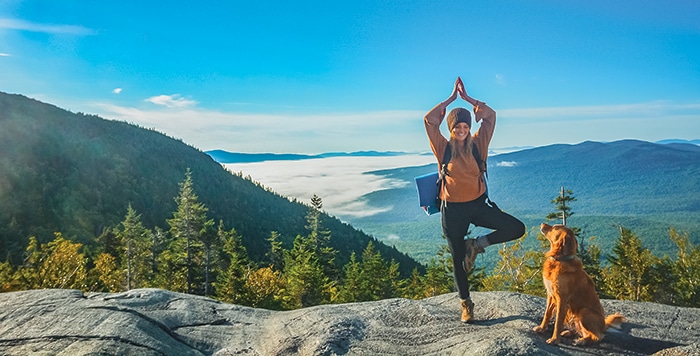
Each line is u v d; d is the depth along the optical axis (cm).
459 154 437
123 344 396
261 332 479
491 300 523
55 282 3431
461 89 454
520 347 371
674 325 458
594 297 409
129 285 5956
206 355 432
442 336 434
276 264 8106
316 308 525
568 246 409
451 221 445
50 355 379
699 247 3719
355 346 422
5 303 484
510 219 439
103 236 7712
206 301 550
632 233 3850
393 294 5125
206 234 5594
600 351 397
